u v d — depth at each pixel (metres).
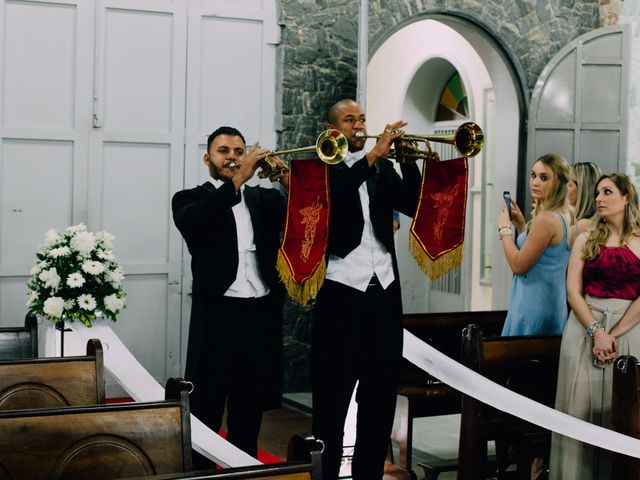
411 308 10.80
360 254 3.91
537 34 8.38
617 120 8.21
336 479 3.90
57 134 6.71
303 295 3.80
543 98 8.18
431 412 5.08
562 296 4.93
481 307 9.78
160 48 7.00
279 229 4.22
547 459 4.73
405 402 5.02
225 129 4.26
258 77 7.34
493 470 5.12
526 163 8.24
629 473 3.87
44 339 6.44
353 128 4.00
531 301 4.94
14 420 2.69
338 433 3.90
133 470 2.81
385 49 11.04
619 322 4.21
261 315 4.12
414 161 4.02
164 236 7.03
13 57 6.61
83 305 5.13
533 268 4.94
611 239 4.30
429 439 6.16
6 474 2.65
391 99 10.90
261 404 4.14
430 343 5.82
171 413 2.90
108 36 6.84
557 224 4.83
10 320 6.62
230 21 7.22
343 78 7.57
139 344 6.96
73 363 3.73
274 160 3.94
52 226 6.73
